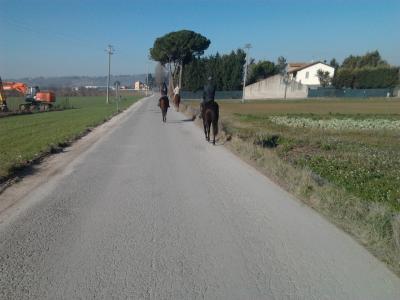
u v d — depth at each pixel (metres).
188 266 4.57
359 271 4.40
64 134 18.50
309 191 7.59
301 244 5.17
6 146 14.68
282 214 6.44
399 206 6.86
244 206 6.90
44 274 4.39
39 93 49.19
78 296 3.93
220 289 4.05
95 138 17.28
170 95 75.94
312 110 43.47
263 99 78.81
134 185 8.46
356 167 10.34
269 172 9.66
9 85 48.84
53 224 6.00
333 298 3.86
